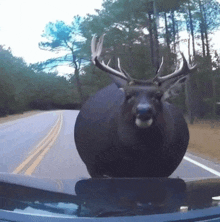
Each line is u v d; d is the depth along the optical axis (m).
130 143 3.99
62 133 20.48
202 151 12.31
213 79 34.31
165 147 4.16
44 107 103.25
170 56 31.61
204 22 44.50
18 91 68.75
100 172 4.61
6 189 1.80
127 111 3.96
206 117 34.38
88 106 4.99
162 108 4.04
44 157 11.17
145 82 4.07
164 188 1.92
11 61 65.31
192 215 1.38
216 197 1.68
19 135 20.16
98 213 1.37
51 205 1.48
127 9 41.59
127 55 43.34
